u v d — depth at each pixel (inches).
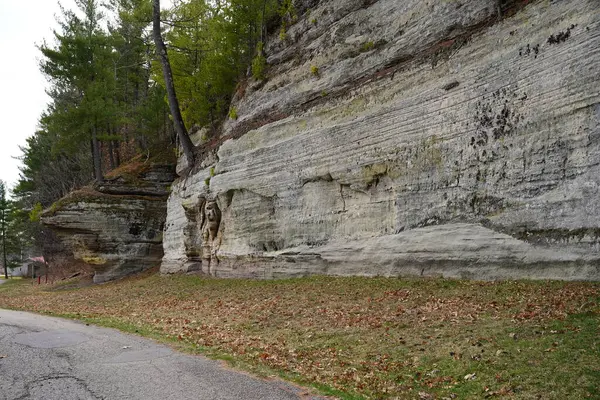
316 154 765.3
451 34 642.2
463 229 546.3
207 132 1285.7
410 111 629.9
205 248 1034.7
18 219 2336.4
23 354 383.6
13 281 2041.1
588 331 312.5
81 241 1322.6
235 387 283.7
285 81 933.8
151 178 1455.5
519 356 296.0
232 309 612.7
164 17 1385.3
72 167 2065.7
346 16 828.6
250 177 898.1
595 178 433.4
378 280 614.5
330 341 398.9
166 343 428.8
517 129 506.3
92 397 267.6
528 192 490.9
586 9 456.4
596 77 438.3
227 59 1197.1
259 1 1113.4
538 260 469.1
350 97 727.1
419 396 266.8
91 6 1530.5
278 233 836.0
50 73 1433.3
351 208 712.4
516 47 518.9
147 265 1379.2
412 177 617.0
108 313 691.4
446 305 450.9
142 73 1918.1
